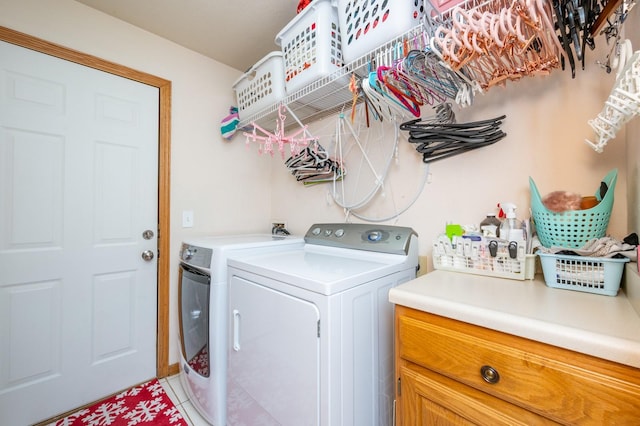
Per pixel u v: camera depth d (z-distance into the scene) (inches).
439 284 36.0
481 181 48.7
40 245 57.8
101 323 64.7
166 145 73.9
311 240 67.5
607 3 24.9
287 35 60.6
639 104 21.0
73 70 61.3
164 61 74.2
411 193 59.0
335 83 55.4
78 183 61.9
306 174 78.3
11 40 54.5
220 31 71.2
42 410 57.2
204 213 81.5
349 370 36.9
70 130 60.9
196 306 60.0
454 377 28.0
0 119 53.7
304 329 37.0
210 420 54.9
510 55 31.9
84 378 62.3
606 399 20.1
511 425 24.6
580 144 39.1
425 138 52.1
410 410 31.6
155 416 58.7
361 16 46.1
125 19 67.0
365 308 39.9
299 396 37.6
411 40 41.5
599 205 33.2
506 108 45.7
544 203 36.9
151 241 72.1
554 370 22.3
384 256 51.9
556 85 41.1
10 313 54.7
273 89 66.3
